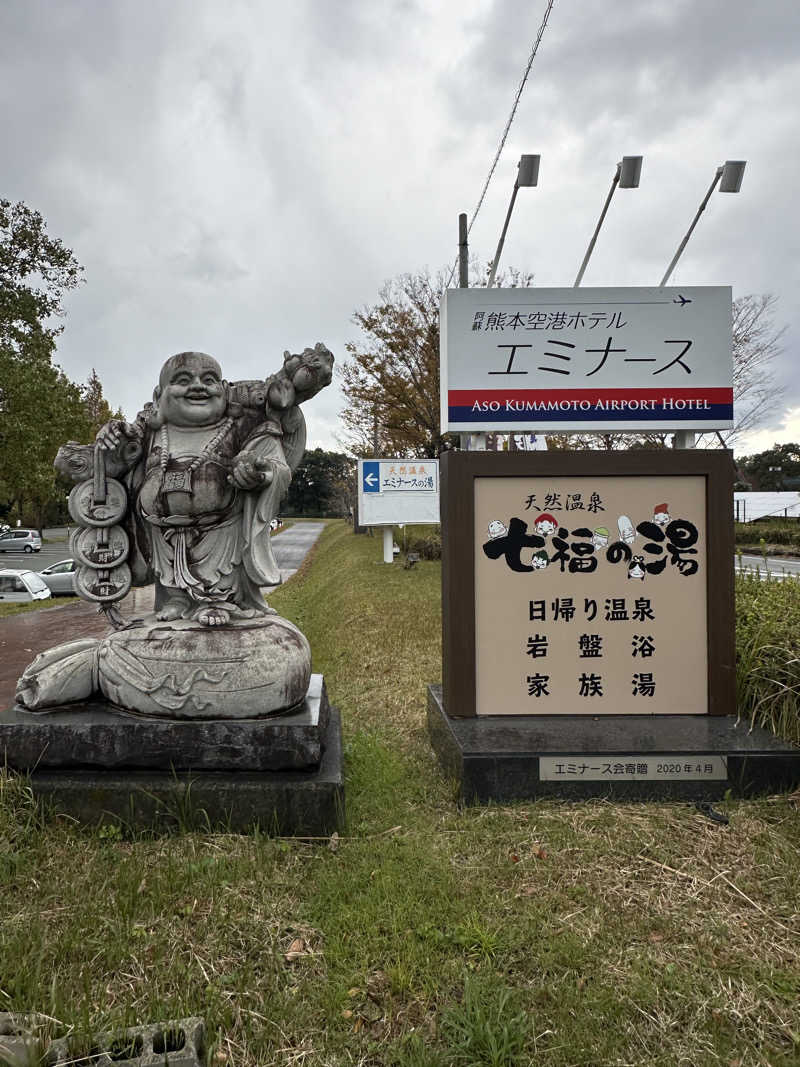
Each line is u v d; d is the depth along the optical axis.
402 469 16.11
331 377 4.03
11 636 11.74
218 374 3.96
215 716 3.52
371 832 3.51
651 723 4.34
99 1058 1.92
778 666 4.32
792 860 3.20
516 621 4.49
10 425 15.36
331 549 24.23
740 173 4.65
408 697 6.17
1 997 2.22
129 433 3.97
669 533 4.53
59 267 17.27
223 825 3.36
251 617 3.93
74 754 3.46
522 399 4.64
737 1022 2.24
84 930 2.56
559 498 4.52
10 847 3.05
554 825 3.54
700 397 4.66
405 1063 2.04
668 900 2.90
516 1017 2.18
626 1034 2.18
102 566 3.99
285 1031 2.18
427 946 2.57
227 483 3.88
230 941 2.57
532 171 5.10
